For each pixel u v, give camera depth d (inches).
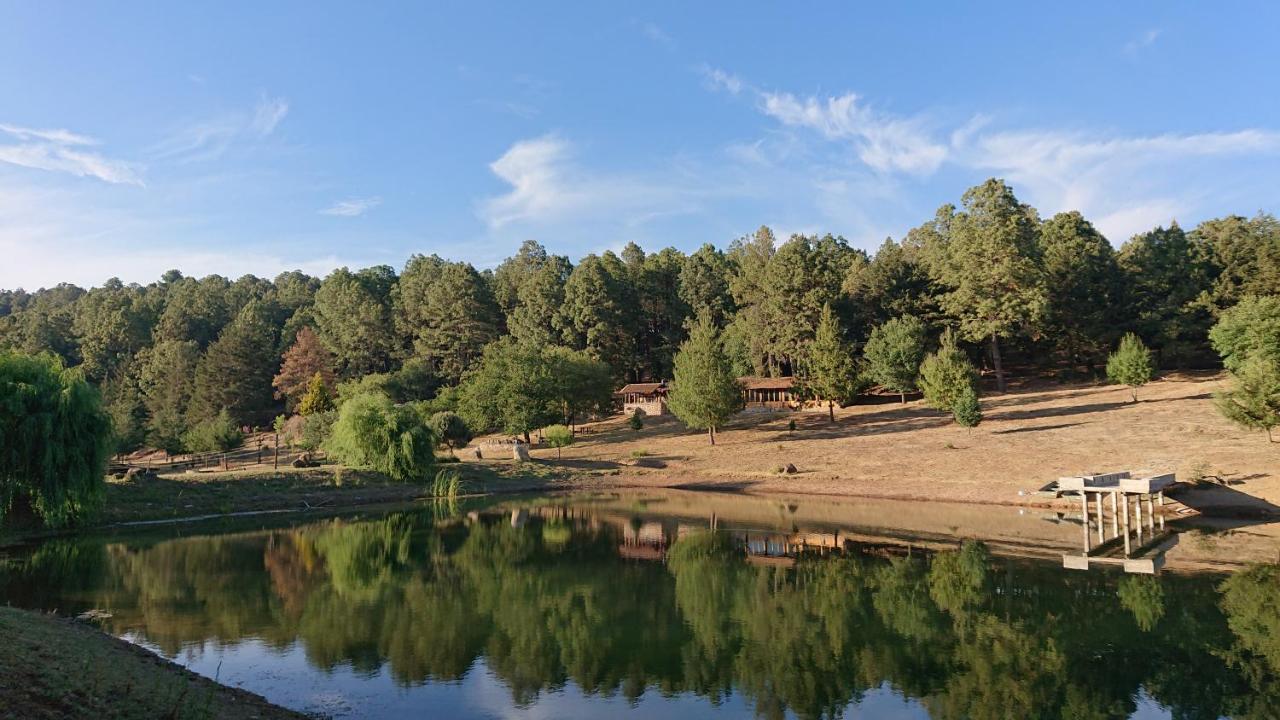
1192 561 1091.9
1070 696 619.5
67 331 5029.5
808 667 700.0
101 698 469.4
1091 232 3732.8
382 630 817.5
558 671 689.0
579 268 4439.0
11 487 1332.4
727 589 1010.7
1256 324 1658.5
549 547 1341.0
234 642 763.4
